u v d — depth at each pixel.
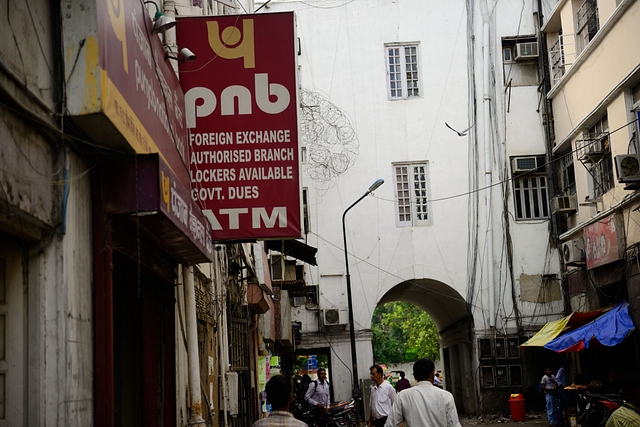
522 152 25.33
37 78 4.43
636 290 16.84
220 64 8.72
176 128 7.54
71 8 4.75
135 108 5.52
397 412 6.42
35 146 4.41
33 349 4.50
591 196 20.70
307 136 25.50
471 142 25.50
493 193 25.28
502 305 24.91
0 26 3.97
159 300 7.76
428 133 25.55
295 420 5.02
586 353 21.06
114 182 5.33
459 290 25.03
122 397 7.13
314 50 25.88
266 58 8.74
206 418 9.98
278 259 21.33
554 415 20.31
